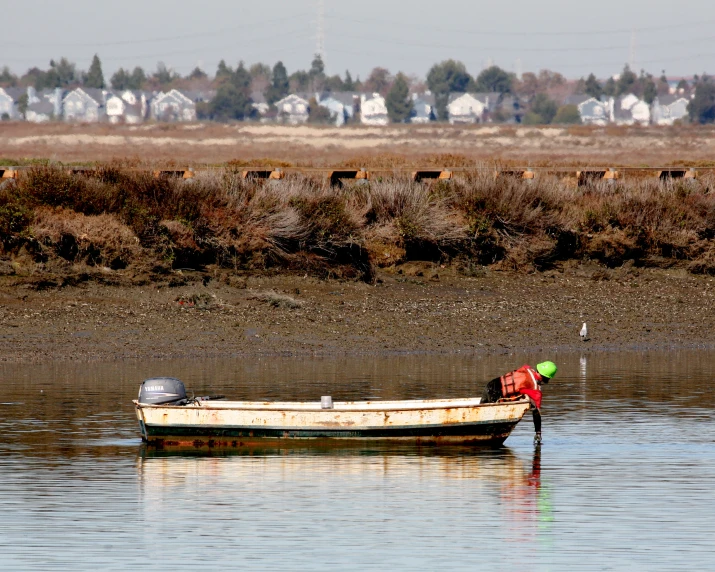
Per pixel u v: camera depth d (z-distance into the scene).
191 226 109.62
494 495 50.12
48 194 109.88
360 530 44.88
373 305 106.38
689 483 51.75
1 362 83.69
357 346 93.25
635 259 124.44
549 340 98.19
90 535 44.03
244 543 43.16
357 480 53.03
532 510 47.62
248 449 59.56
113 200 110.81
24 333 91.31
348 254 115.81
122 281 103.00
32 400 69.69
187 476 53.38
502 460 56.88
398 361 87.62
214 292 105.06
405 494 50.34
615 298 113.88
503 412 59.78
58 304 97.88
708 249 125.38
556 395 74.19
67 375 78.94
